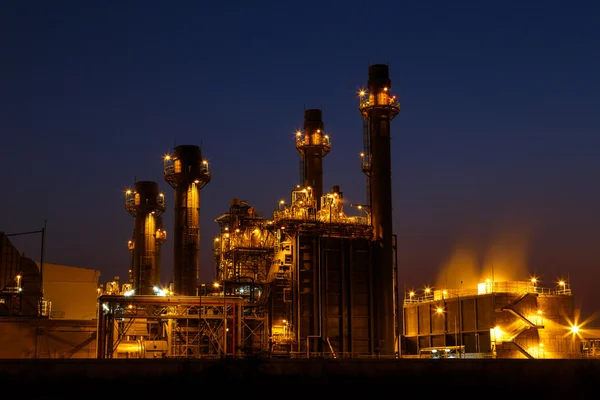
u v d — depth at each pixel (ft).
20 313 413.80
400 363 309.22
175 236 474.08
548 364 314.35
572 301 456.45
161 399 260.42
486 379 304.91
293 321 419.54
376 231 444.14
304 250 430.20
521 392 291.79
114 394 261.03
